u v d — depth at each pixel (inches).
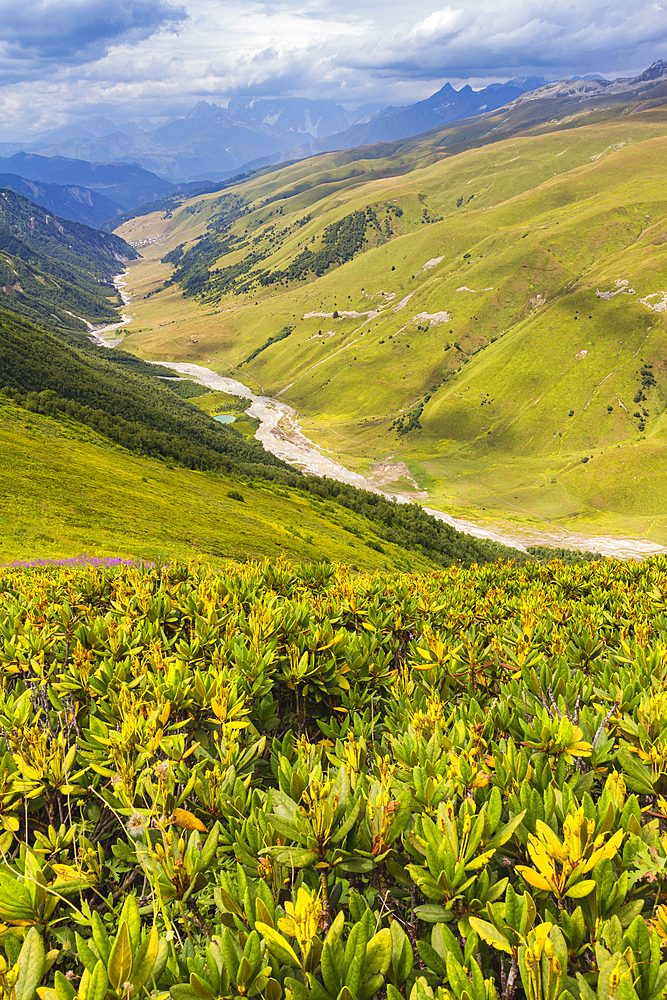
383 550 3083.2
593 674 237.1
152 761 140.7
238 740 161.0
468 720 166.4
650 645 251.8
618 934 82.7
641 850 98.2
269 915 88.9
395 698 191.2
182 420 6683.1
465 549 4178.2
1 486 1809.8
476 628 290.0
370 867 101.4
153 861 105.5
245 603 281.3
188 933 100.3
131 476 2662.4
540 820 100.7
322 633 217.5
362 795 111.1
